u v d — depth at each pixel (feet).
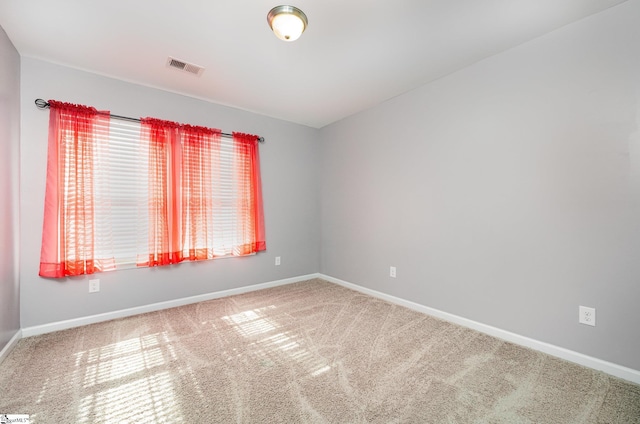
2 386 5.02
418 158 8.92
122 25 5.89
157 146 8.63
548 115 6.18
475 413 4.39
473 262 7.55
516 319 6.74
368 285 10.77
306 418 4.27
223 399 4.71
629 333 5.24
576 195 5.83
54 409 4.46
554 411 4.44
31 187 7.00
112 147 8.11
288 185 12.24
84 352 6.24
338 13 5.51
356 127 11.26
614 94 5.36
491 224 7.16
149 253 8.52
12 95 6.41
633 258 5.20
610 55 5.39
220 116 10.21
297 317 8.36
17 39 6.32
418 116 8.91
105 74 7.97
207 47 6.71
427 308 8.65
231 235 10.46
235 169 10.52
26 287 6.95
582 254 5.77
